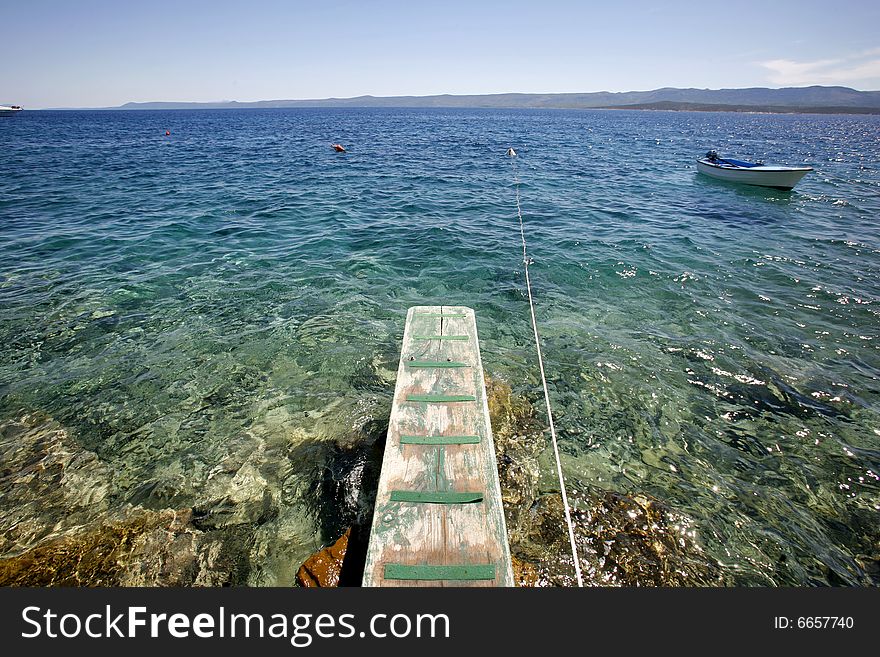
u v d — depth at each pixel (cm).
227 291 940
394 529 294
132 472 492
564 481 474
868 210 1722
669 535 415
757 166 2225
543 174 2595
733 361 701
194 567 389
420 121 10494
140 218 1495
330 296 930
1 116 11175
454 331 522
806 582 382
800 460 514
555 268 1088
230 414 584
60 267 1049
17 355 700
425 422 386
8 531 421
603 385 644
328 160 3198
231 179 2339
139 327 790
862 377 662
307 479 480
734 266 1092
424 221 1512
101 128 7262
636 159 3409
